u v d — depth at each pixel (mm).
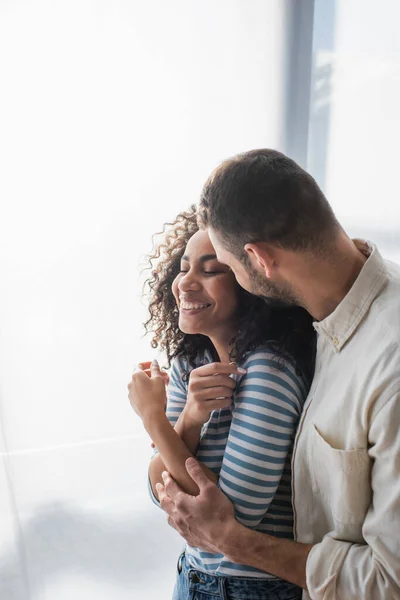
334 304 815
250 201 776
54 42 1633
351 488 771
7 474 1745
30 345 1794
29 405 1825
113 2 1660
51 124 1674
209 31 1767
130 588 1764
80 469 1908
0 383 1770
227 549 850
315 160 1951
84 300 1813
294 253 783
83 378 1865
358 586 749
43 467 1871
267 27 1819
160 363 1933
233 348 956
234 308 947
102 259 1801
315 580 786
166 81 1752
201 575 947
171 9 1718
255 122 1866
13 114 1638
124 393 1917
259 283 834
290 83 1874
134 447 1956
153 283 1167
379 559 735
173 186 1817
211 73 1791
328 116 1935
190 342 1092
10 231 1703
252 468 858
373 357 750
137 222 1806
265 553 834
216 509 862
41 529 1883
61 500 1901
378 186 2025
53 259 1759
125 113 1732
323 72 1900
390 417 712
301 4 1829
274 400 864
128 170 1769
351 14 1886
